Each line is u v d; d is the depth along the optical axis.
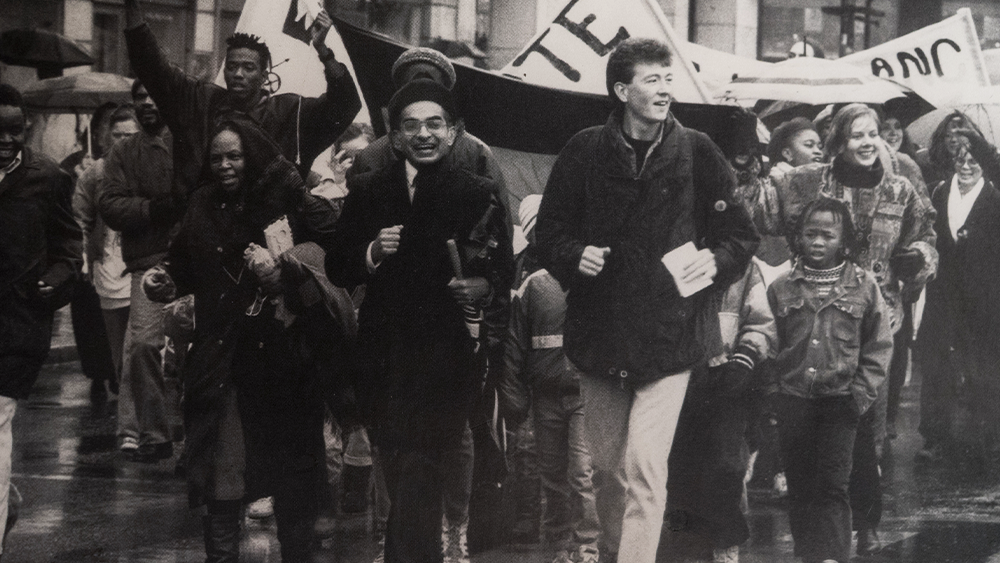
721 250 7.14
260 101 7.70
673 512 7.51
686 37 12.35
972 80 10.09
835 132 8.95
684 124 8.37
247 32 8.04
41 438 10.95
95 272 11.91
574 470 7.50
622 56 7.04
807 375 7.61
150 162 9.53
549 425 7.57
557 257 7.09
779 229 8.64
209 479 6.94
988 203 11.25
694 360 7.06
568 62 8.22
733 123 8.41
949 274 11.33
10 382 6.93
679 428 7.45
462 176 6.76
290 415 7.00
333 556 7.77
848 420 7.65
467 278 6.76
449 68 7.10
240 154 7.06
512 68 8.24
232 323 6.98
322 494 7.13
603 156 7.09
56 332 16.91
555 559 7.62
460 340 6.75
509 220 6.91
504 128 8.10
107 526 8.27
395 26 10.20
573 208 7.15
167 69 7.75
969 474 10.50
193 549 7.79
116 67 12.98
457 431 6.79
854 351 7.64
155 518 8.48
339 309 7.00
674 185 7.06
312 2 8.05
